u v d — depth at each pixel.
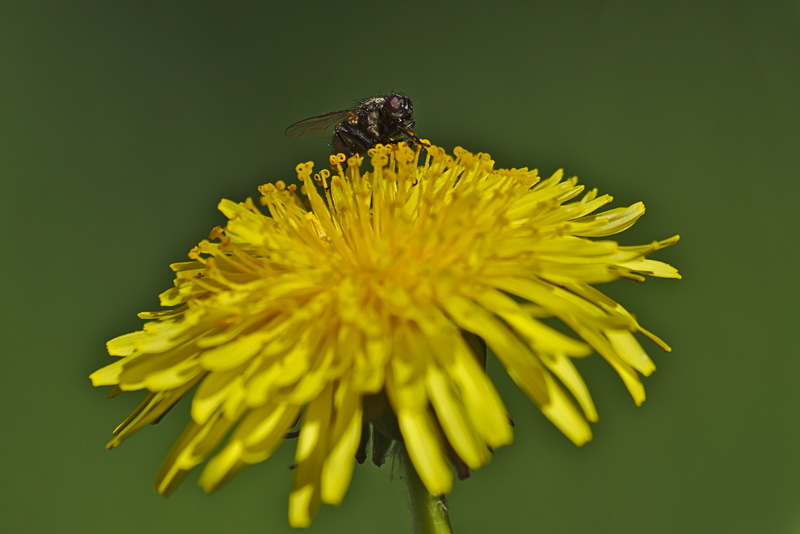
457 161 0.18
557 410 0.17
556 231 0.17
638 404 0.17
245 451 0.17
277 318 0.17
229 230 0.18
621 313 0.17
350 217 0.18
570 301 0.17
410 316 0.17
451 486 0.17
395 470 0.18
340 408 0.17
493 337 0.17
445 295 0.17
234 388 0.17
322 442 0.17
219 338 0.17
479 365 0.17
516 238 0.17
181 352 0.17
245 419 0.17
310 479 0.17
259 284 0.17
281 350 0.17
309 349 0.17
